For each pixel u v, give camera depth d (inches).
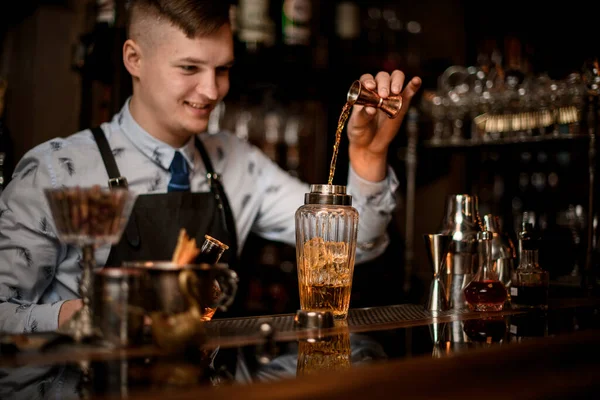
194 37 77.8
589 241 85.2
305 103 145.0
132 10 82.1
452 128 143.4
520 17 149.6
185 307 43.1
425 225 156.7
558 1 142.9
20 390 33.5
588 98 98.6
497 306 63.9
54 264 76.9
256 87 136.6
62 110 128.3
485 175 149.4
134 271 42.9
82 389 33.7
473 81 147.6
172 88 79.7
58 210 43.9
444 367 40.0
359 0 154.8
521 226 66.1
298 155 146.0
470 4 156.5
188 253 45.1
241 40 130.0
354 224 58.4
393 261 143.2
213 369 38.1
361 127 74.4
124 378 35.9
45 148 80.7
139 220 80.4
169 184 87.5
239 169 97.9
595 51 137.0
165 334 41.3
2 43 123.6
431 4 162.6
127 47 83.0
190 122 82.3
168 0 77.3
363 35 153.6
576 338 48.3
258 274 141.8
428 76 150.0
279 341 47.4
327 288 57.4
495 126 120.9
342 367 37.9
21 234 74.4
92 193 43.4
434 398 39.6
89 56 113.6
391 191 83.4
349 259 58.3
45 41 126.6
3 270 73.1
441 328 53.1
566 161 134.6
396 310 65.1
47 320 62.9
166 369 37.9
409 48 161.0
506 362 43.5
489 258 64.4
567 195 134.2
